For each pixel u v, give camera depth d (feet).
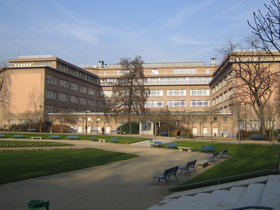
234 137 164.55
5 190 39.01
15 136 142.61
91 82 277.64
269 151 77.41
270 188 31.30
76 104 250.37
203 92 273.95
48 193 38.04
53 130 187.11
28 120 189.57
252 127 158.20
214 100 253.03
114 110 194.18
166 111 178.81
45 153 82.17
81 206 32.01
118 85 186.39
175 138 153.17
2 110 205.36
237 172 50.37
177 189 40.98
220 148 96.48
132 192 39.83
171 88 278.05
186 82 281.13
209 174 51.80
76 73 258.57
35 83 204.23
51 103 211.41
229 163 63.82
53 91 216.54
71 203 33.27
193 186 42.24
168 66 294.87
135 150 99.91
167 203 32.81
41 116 189.16
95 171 56.39
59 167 57.98
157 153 91.25
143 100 182.80
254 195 30.30
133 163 68.28
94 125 203.51
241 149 88.28
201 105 272.10
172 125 176.35
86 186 43.16
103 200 34.99
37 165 59.16
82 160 69.82
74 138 145.48
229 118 181.98
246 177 42.50
